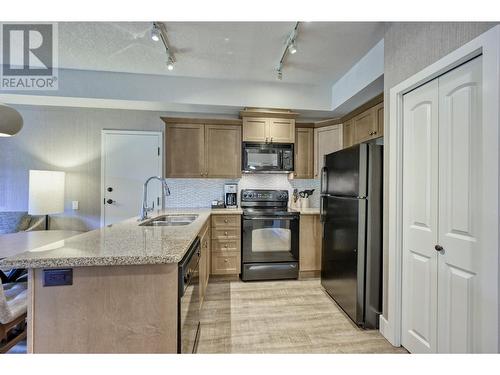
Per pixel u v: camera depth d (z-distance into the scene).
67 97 2.70
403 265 1.71
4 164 3.25
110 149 3.39
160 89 2.85
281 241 2.98
